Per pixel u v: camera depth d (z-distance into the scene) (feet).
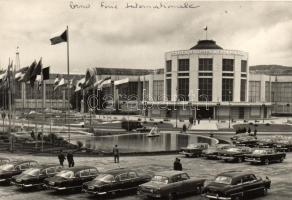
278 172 113.60
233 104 405.39
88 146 185.98
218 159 140.97
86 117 429.38
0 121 375.66
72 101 576.61
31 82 181.98
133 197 83.05
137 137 234.99
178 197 81.66
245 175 79.61
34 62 184.03
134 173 85.51
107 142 205.46
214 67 410.11
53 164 94.99
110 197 83.10
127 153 152.46
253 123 344.49
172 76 429.38
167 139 222.07
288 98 503.20
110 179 81.87
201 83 414.00
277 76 502.38
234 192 75.77
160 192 76.79
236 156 132.05
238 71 417.28
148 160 139.03
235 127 312.50
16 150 166.30
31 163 100.17
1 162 107.96
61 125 325.83
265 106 425.69
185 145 190.29
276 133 266.57
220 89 410.93
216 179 78.89
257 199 80.79
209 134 257.14
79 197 84.07
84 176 87.56
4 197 84.84
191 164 129.39
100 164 129.39
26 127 302.45
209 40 446.19
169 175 80.18
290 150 170.60
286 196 83.51
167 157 147.23
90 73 280.31
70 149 168.35
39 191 89.86
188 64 417.49
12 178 91.04
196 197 81.76
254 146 178.19
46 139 198.08
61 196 85.05
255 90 468.75
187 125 324.39
